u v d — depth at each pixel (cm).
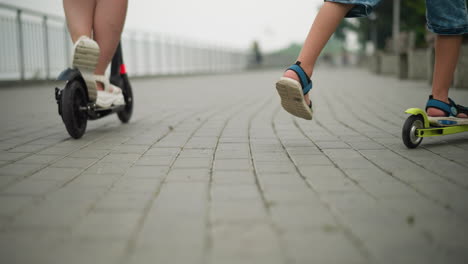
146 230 189
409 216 205
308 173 282
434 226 194
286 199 229
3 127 494
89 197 236
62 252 169
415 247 173
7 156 338
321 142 389
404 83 1344
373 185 255
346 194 238
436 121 365
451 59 366
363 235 183
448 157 325
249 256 164
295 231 187
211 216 205
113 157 333
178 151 354
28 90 1113
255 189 248
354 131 449
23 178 276
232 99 881
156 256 165
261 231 187
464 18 356
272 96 960
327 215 206
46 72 1341
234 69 3894
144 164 310
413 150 351
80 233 187
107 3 435
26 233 188
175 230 189
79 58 395
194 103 795
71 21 420
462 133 432
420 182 261
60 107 403
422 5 1504
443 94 373
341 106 698
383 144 377
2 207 221
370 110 637
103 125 509
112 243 177
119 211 213
